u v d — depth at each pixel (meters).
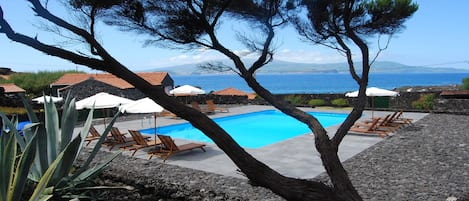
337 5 4.65
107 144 12.06
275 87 107.19
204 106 26.88
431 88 41.19
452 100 20.53
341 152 10.48
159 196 6.89
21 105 23.31
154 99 3.38
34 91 41.19
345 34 4.83
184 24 4.08
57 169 5.71
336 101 25.73
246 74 4.37
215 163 9.54
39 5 2.97
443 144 10.96
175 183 7.42
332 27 4.83
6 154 4.12
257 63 4.45
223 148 3.47
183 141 13.48
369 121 15.70
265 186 3.53
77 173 6.23
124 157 10.40
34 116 6.65
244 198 6.45
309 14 4.78
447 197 6.21
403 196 6.37
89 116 7.10
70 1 3.28
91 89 31.47
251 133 17.67
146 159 10.14
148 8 3.94
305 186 3.55
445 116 18.44
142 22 3.94
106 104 13.55
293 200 3.50
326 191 3.59
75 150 5.73
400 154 9.84
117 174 8.16
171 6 3.98
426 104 22.22
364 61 4.41
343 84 123.62
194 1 4.02
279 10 4.62
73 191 6.16
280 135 17.08
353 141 12.23
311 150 11.05
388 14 4.95
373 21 4.99
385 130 13.86
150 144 11.37
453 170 7.96
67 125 6.48
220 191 6.93
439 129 14.07
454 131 13.40
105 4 3.42
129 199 6.64
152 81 37.06
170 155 10.62
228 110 24.50
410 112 20.91
